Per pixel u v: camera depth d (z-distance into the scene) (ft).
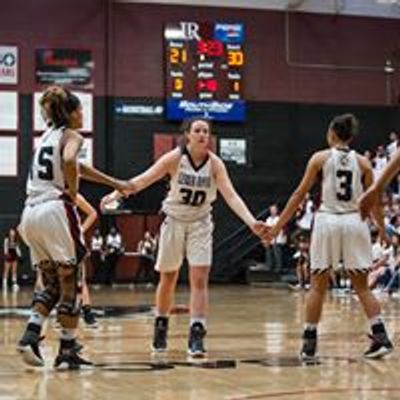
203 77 112.37
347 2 117.39
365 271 31.09
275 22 115.34
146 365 29.12
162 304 33.76
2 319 51.19
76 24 110.01
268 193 113.80
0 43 107.96
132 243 108.47
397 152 12.80
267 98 114.62
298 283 98.94
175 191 32.32
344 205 31.17
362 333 40.63
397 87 118.11
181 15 112.47
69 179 27.40
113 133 110.32
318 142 115.75
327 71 116.67
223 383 24.91
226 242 111.04
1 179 107.04
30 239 27.78
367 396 22.35
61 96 28.09
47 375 26.71
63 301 28.02
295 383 24.82
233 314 56.29
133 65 111.14
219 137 112.78
